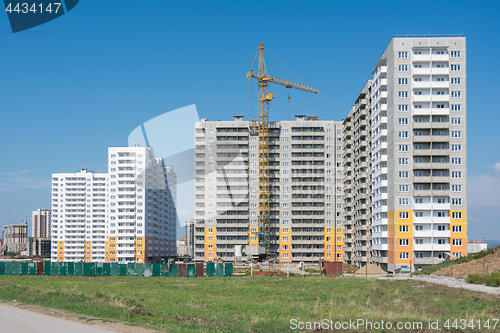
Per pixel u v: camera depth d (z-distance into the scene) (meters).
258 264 154.50
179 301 43.09
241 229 175.38
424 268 100.56
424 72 116.94
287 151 179.62
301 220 176.50
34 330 25.27
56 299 39.47
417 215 114.75
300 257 175.12
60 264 87.62
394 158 116.12
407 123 116.81
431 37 117.81
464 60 117.00
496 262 83.31
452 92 116.56
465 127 115.38
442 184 115.81
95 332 24.88
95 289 56.19
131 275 85.81
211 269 84.69
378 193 127.69
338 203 177.75
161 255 189.62
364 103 146.12
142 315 31.55
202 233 173.50
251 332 26.92
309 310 36.88
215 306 39.41
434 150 114.88
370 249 137.62
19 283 64.81
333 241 175.62
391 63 119.25
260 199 176.75
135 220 187.88
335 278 80.44
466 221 113.31
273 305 40.44
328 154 179.25
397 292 52.09
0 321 28.20
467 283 65.19
